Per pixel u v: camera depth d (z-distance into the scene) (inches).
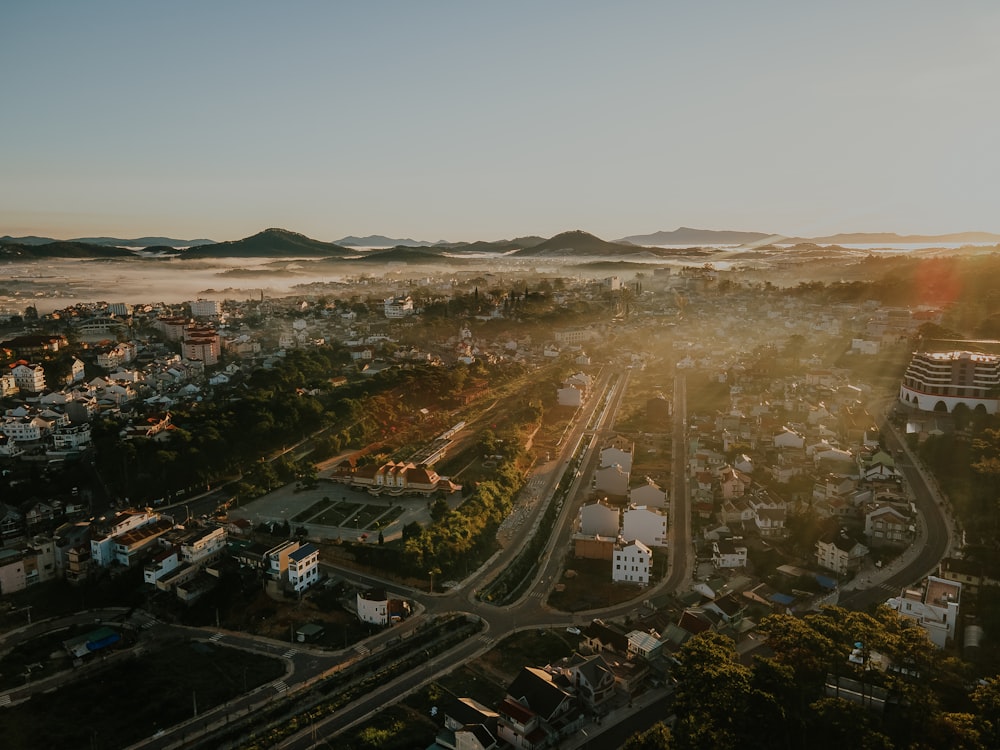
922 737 4252.0
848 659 5012.3
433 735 5187.0
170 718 5492.1
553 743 4992.6
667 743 4478.3
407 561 7647.6
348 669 6072.8
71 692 5821.9
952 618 5797.2
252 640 6604.3
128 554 7672.2
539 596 7303.2
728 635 6210.6
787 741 4495.6
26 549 7829.7
